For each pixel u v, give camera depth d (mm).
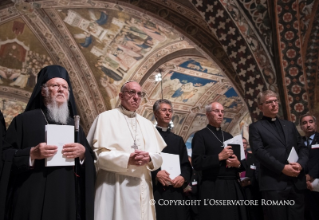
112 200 3568
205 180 4789
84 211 3332
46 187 3141
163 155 4535
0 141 3166
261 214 5320
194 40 9039
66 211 3158
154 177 4418
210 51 8930
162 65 15242
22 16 12250
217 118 5121
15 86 14836
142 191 3682
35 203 3057
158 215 4363
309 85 7422
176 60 14977
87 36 13672
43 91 3592
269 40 7594
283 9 7418
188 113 18875
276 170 4336
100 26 13148
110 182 3637
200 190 4809
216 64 8867
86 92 15141
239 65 7836
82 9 12195
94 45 14062
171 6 8984
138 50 14273
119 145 3762
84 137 3645
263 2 7578
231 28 7809
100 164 3580
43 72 3705
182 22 9141
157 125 5078
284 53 7438
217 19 7902
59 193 3150
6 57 13984
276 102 4820
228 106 19203
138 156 3516
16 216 3039
